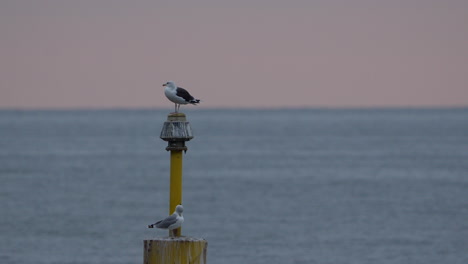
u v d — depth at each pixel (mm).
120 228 42688
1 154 102812
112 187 63750
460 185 65062
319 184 66625
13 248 37031
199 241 12711
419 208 50969
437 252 36531
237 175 75062
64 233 40938
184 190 62156
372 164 87438
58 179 70000
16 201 53812
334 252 36500
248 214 48250
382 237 40125
